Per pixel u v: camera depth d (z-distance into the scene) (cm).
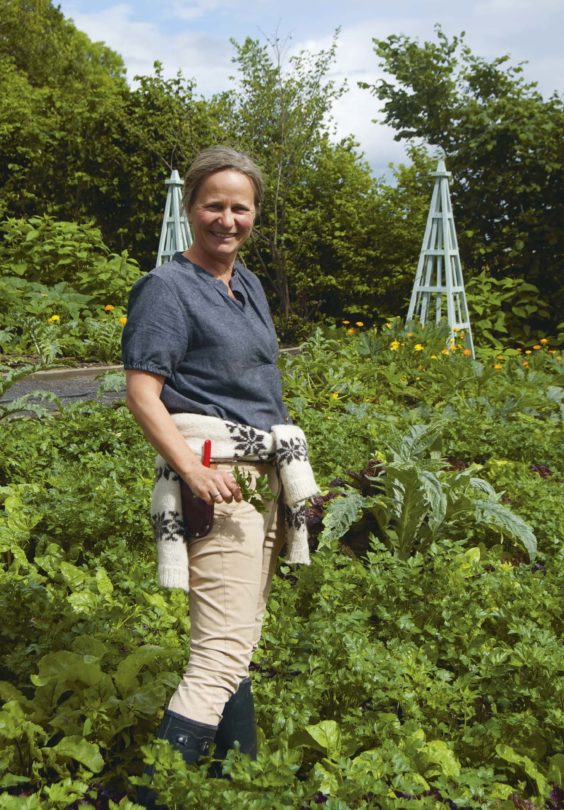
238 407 243
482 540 498
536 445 673
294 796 224
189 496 234
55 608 339
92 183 1664
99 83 4312
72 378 1032
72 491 470
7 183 1689
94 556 427
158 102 1669
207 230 244
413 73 1499
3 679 316
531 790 281
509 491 565
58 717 269
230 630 238
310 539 457
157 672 307
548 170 1413
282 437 246
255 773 228
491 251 1493
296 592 389
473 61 1500
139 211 1683
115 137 1658
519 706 318
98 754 255
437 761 269
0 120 1716
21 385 959
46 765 262
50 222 1452
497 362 1176
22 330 1202
